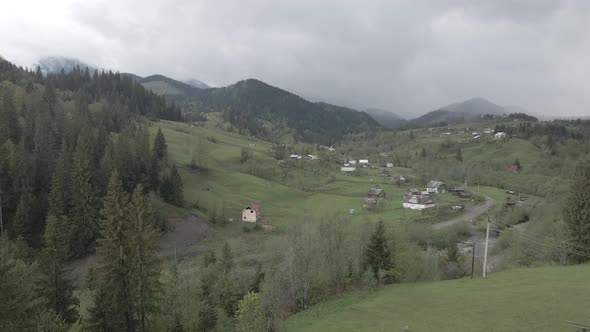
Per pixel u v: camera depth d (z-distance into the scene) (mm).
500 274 56594
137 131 173500
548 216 96750
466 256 91938
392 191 178750
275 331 42719
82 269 83250
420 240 105750
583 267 53156
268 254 85250
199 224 118812
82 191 92812
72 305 50656
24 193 93250
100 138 131000
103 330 44781
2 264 32156
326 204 154875
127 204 49781
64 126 134500
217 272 70688
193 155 183000
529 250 75000
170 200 125750
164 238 104688
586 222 62719
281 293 56469
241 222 128000
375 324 42625
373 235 63812
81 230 91000
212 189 154750
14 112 129250
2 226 88438
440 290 52719
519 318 36500
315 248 60562
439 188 177000
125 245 46469
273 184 176250
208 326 49969
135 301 46000
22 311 33562
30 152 113438
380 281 61781
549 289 43688
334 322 45438
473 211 143250
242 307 34062
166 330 47844
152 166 131125
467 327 36750
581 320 33625
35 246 87250
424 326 39156
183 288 52875
